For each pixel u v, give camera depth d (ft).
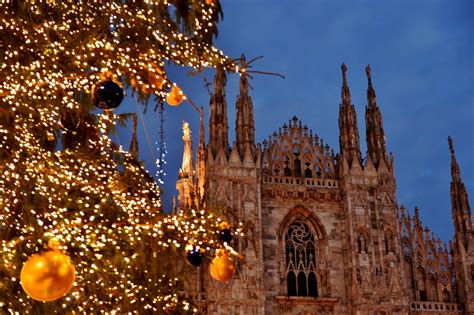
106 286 53.01
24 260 42.22
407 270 184.75
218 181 177.78
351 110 196.95
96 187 52.24
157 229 49.44
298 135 194.08
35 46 49.06
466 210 190.39
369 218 182.80
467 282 182.19
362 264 177.88
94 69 46.24
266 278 175.63
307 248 183.42
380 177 188.85
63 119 58.49
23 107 47.14
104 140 59.06
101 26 49.01
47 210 49.78
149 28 50.67
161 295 58.29
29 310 44.96
